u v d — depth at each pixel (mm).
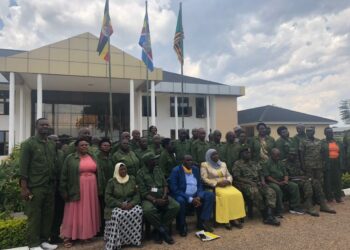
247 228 6215
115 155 5996
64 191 5312
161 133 23500
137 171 5961
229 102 25422
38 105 14930
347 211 7355
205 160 7039
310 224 6344
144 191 5695
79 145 5473
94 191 5520
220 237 5680
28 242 5180
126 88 19969
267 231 5965
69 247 5273
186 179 6227
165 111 23797
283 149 7961
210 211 6074
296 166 7707
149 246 5316
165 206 5680
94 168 5539
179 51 11648
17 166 7277
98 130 21625
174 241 5461
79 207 5371
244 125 27750
